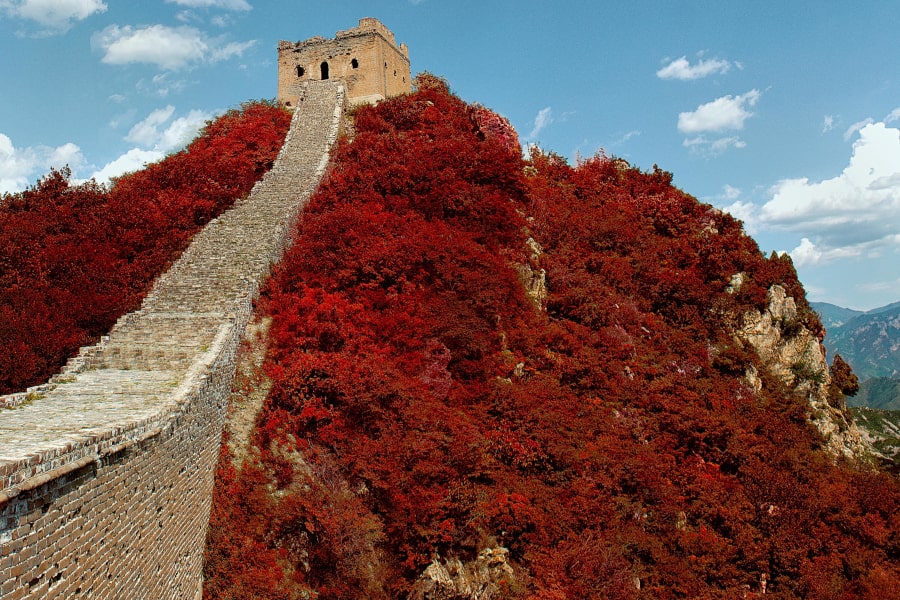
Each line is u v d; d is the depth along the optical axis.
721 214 41.19
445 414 21.52
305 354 22.02
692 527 23.31
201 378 16.98
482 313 27.34
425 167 34.12
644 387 28.69
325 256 26.58
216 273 25.08
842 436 33.22
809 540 23.92
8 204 31.00
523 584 18.77
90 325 23.52
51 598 9.09
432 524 18.39
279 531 17.78
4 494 8.05
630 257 36.78
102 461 10.70
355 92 47.91
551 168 44.22
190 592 15.38
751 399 30.86
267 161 38.53
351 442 19.98
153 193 32.78
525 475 21.98
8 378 20.06
